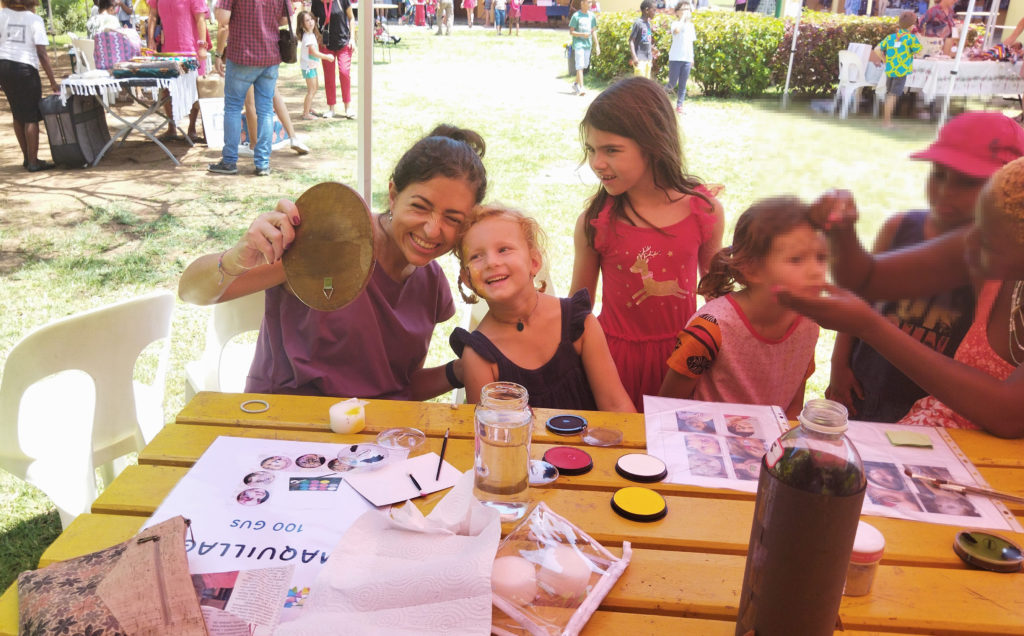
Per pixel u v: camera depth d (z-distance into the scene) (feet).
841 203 2.26
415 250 5.33
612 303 7.40
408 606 3.12
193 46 25.49
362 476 4.21
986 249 2.18
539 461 4.46
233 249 4.91
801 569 2.77
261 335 6.14
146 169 22.71
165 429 4.73
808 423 2.78
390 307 5.83
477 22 73.82
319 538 3.68
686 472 4.40
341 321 5.62
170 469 4.30
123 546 3.46
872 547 3.35
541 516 3.85
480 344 5.58
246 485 4.08
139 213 18.78
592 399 5.95
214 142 25.23
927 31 17.52
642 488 4.20
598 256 7.55
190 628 3.00
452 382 6.08
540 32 66.13
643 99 6.57
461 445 4.64
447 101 35.37
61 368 6.19
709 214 7.14
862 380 5.93
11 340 12.03
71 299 13.78
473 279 5.33
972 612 3.36
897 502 4.18
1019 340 4.57
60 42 47.60
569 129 30.45
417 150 5.21
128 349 6.61
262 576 3.36
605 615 3.31
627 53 40.57
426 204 5.14
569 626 3.17
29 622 3.02
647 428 4.89
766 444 4.74
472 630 3.01
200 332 12.72
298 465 4.31
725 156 23.41
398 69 44.24
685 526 3.92
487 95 37.47
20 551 7.58
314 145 25.95
